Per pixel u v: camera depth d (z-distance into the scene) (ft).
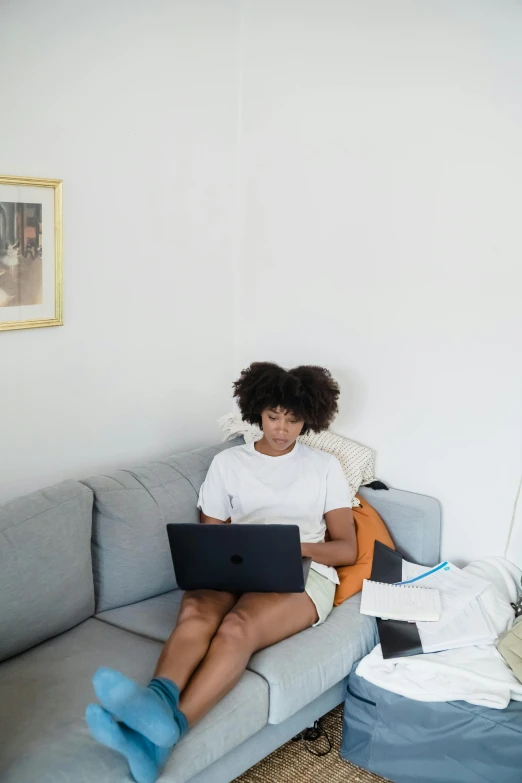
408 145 8.09
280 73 8.95
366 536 7.79
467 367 8.01
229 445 8.63
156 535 7.32
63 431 8.05
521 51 7.21
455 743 6.23
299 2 8.63
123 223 8.26
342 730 7.06
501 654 6.54
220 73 9.09
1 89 6.86
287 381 7.35
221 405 10.01
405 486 8.71
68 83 7.43
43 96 7.22
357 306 8.77
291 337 9.46
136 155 8.26
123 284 8.39
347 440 8.87
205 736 5.49
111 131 7.94
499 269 7.64
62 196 7.52
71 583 6.57
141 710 4.93
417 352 8.36
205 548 6.30
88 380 8.20
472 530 8.26
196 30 8.66
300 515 7.54
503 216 7.54
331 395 7.79
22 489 7.75
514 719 6.01
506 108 7.39
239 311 9.93
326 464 7.72
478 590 7.25
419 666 6.42
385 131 8.23
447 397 8.21
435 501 8.36
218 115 9.18
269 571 6.39
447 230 7.94
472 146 7.64
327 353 9.15
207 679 5.68
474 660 6.46
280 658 6.30
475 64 7.52
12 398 7.47
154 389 9.02
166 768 5.19
